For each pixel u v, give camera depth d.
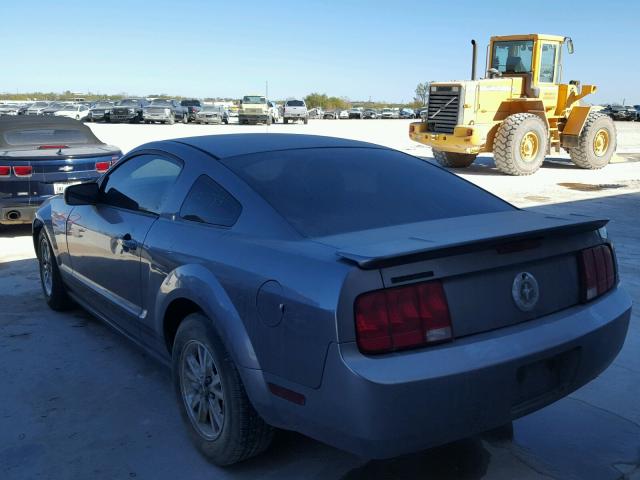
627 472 3.05
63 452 3.20
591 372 2.88
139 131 31.36
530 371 2.64
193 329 3.07
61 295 5.16
